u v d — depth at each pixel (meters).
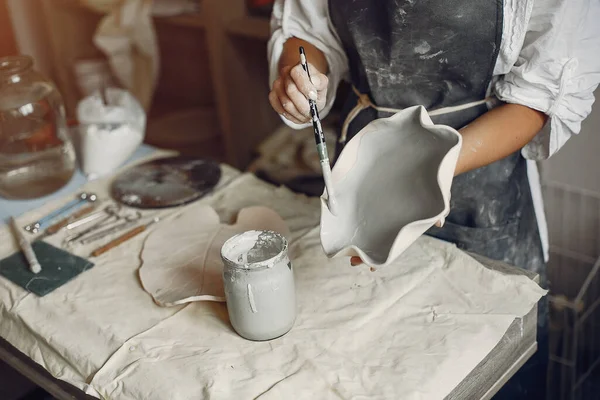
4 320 1.17
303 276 1.14
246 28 2.35
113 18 2.70
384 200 0.97
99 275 1.21
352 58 1.30
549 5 1.04
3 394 1.41
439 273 1.12
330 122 2.33
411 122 0.96
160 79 3.20
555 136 1.15
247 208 1.33
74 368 1.04
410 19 1.12
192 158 1.58
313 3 1.27
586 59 1.08
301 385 0.92
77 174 1.58
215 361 0.98
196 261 1.20
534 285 1.06
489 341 0.98
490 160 1.07
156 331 1.06
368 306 1.06
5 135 1.44
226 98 2.54
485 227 1.30
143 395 0.95
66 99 3.07
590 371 1.88
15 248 1.31
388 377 0.92
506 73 1.16
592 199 1.84
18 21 2.94
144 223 1.35
